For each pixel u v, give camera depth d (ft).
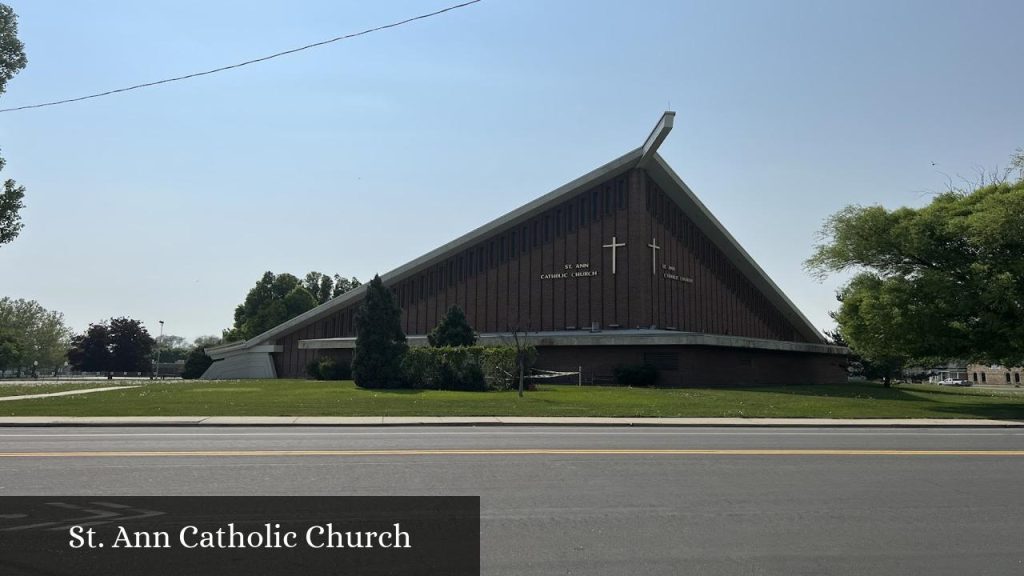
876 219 106.93
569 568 21.43
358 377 120.16
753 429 65.05
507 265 172.96
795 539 24.77
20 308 406.00
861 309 107.45
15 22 104.78
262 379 193.88
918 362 114.32
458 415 72.79
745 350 160.45
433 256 179.73
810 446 49.01
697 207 172.86
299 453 42.14
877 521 27.32
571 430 61.36
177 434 55.36
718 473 36.73
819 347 198.18
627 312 155.63
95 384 166.20
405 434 56.13
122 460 38.96
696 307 179.42
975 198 104.42
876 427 69.56
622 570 21.29
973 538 25.18
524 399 91.71
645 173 161.17
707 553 23.06
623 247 158.51
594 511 28.19
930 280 99.66
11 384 172.04
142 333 354.13
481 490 31.73
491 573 20.97
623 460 40.50
